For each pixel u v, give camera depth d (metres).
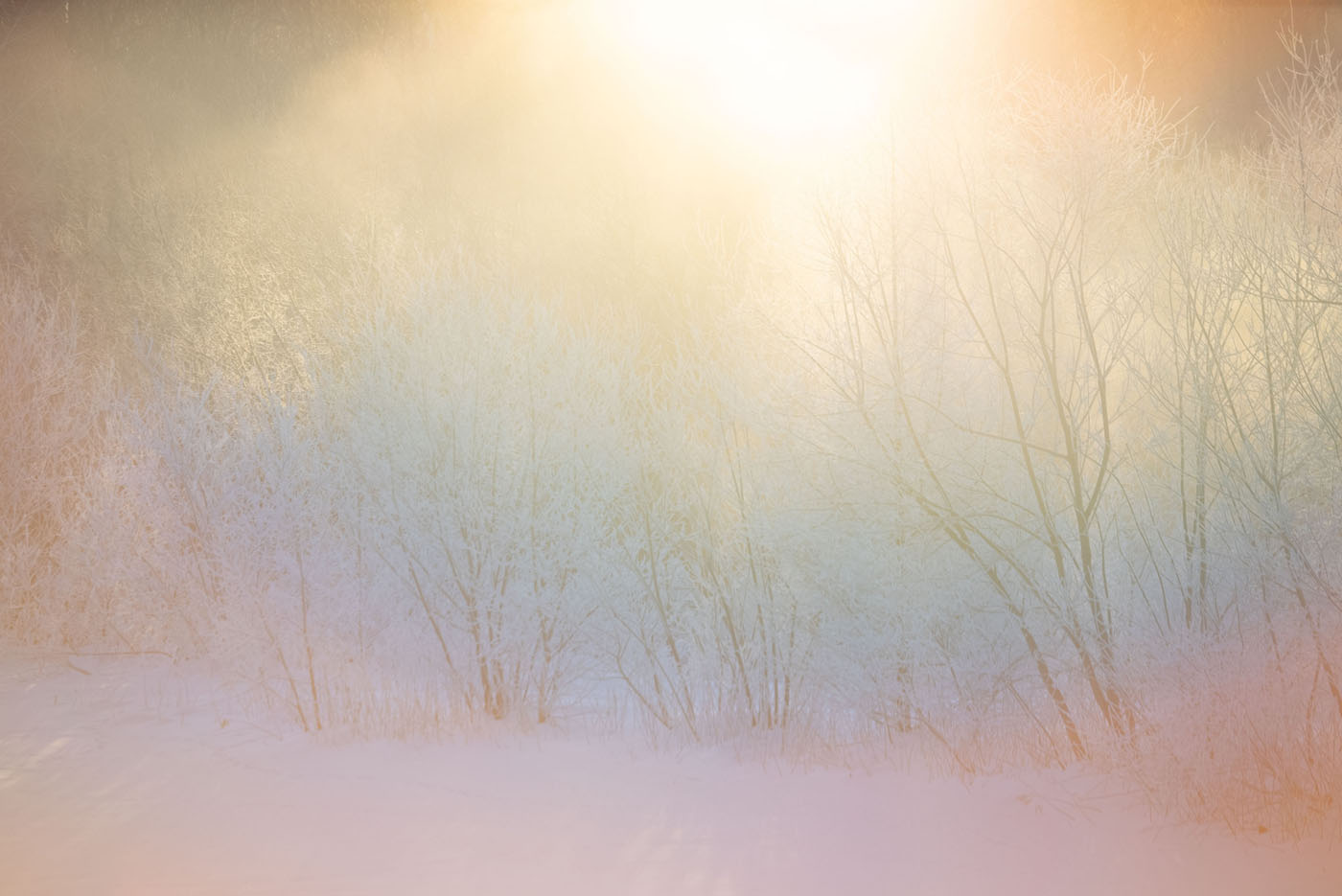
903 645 5.43
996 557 5.35
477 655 6.20
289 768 5.35
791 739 5.68
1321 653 4.54
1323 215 4.91
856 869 3.97
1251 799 4.39
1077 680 5.23
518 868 4.02
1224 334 5.18
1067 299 5.41
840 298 5.52
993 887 3.79
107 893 3.79
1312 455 4.70
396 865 4.05
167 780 5.16
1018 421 5.14
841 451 5.45
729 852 4.17
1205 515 5.05
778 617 5.88
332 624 6.23
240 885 3.86
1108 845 4.16
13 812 4.70
